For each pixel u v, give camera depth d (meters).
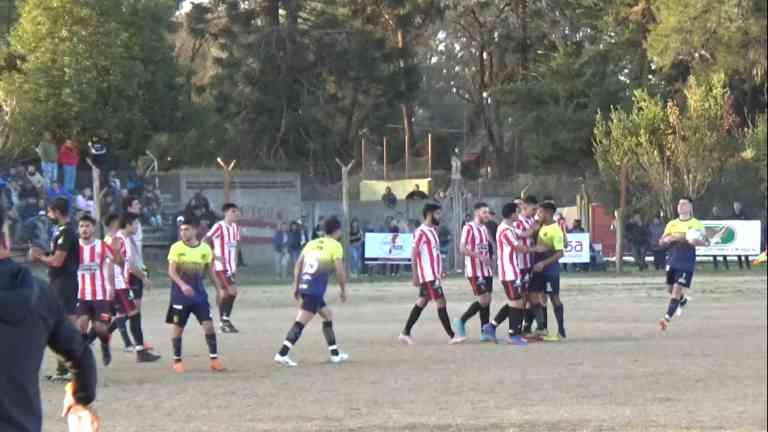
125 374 25.72
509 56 112.62
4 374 7.92
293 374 25.45
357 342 32.22
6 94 70.19
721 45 80.69
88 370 8.59
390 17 103.19
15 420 7.96
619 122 76.38
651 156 74.69
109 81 73.44
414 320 31.81
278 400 21.70
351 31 98.06
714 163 74.88
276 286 55.47
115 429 18.77
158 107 80.56
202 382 24.30
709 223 64.62
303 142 98.62
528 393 22.23
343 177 60.78
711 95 75.69
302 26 98.88
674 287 34.25
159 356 28.41
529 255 32.19
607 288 53.16
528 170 109.69
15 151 68.31
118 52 73.19
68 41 72.19
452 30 114.81
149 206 62.19
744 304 44.72
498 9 108.00
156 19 78.50
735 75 85.12
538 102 100.50
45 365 27.17
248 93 96.94
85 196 57.72
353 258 61.78
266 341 32.88
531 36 108.88
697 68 83.19
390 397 21.89
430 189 78.31
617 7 96.25
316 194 75.88
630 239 66.44
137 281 28.34
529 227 32.38
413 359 28.00
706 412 19.84
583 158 97.88
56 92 71.50
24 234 52.03
